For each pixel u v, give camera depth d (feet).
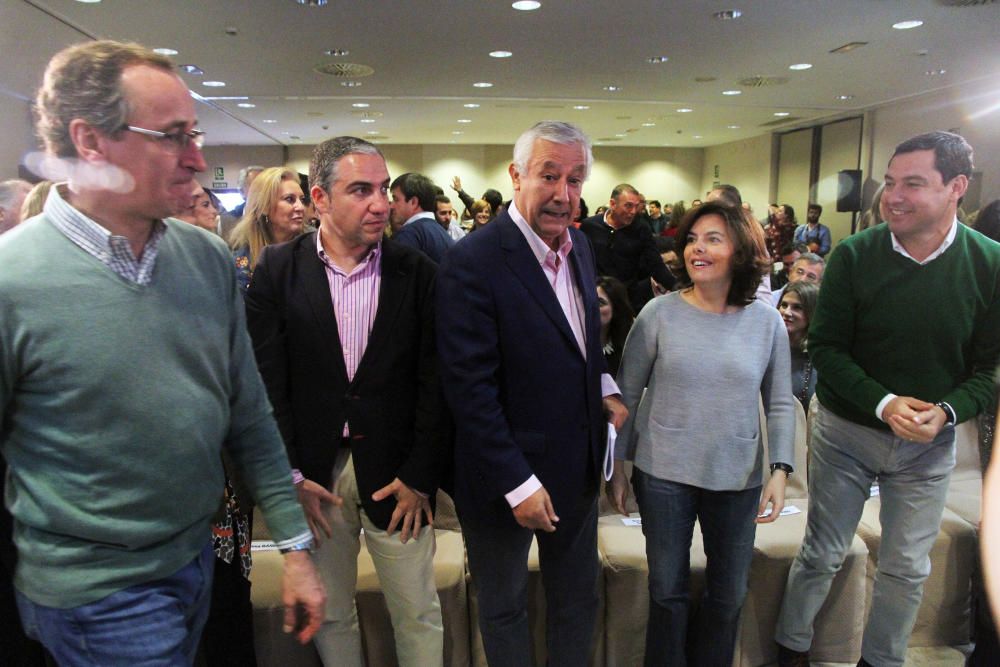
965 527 6.75
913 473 5.50
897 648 5.84
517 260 4.51
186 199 2.98
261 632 5.76
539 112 33.42
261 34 18.26
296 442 4.93
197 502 3.23
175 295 3.07
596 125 38.68
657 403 5.35
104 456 2.86
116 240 2.84
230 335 3.55
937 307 5.06
